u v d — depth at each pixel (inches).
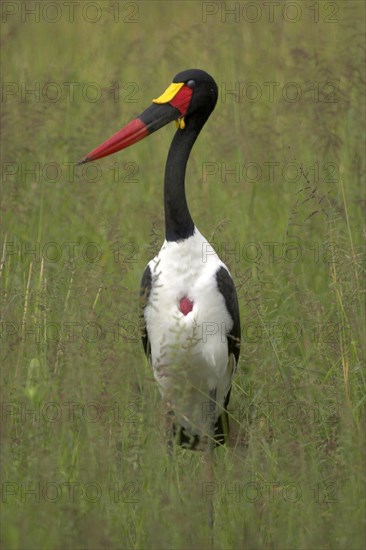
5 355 371.2
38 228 527.8
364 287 417.1
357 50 589.9
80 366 352.2
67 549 302.2
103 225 498.0
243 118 592.1
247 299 431.5
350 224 497.7
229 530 323.9
